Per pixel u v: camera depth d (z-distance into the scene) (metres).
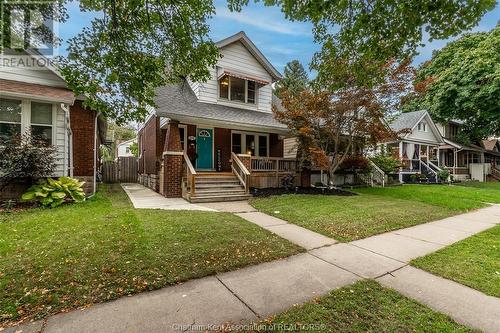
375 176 15.99
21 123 7.75
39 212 6.29
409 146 20.75
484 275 3.47
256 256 3.93
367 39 4.67
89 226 5.00
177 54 5.21
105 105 4.77
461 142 25.31
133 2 4.20
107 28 4.39
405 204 8.91
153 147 12.30
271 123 12.44
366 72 5.64
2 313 2.35
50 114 8.23
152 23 4.75
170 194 9.62
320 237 5.14
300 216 6.70
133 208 7.12
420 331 2.31
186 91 12.45
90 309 2.49
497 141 30.48
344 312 2.56
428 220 6.94
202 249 4.04
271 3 4.68
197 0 4.72
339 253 4.29
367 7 4.15
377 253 4.32
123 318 2.37
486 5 3.62
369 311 2.59
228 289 2.96
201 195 9.12
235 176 10.89
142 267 3.32
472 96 20.36
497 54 19.30
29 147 6.91
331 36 5.12
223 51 12.62
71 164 8.55
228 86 12.82
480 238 5.26
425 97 24.11
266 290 2.96
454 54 22.31
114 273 3.14
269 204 8.34
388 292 2.98
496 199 11.29
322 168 11.67
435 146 23.47
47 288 2.77
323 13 4.48
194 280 3.15
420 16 3.94
